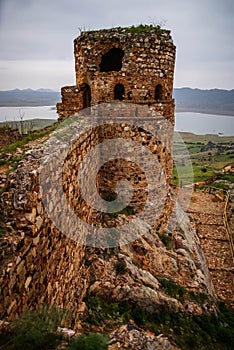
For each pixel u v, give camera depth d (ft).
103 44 34.06
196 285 32.19
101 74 34.14
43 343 12.10
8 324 12.27
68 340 12.91
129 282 26.99
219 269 44.57
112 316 24.12
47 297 17.80
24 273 14.60
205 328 27.17
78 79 37.68
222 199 74.74
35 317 13.16
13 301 13.35
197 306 29.09
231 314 32.89
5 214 15.83
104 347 12.34
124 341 16.63
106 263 28.68
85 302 24.79
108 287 26.21
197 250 42.29
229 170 113.60
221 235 55.31
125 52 33.32
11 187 16.94
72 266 23.67
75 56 37.32
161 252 34.42
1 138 40.16
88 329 21.98
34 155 20.15
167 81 36.19
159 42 34.01
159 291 28.35
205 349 24.58
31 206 15.87
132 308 25.66
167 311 26.86
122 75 33.60
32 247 15.64
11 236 14.73
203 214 64.95
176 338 24.66
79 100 38.01
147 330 24.23
